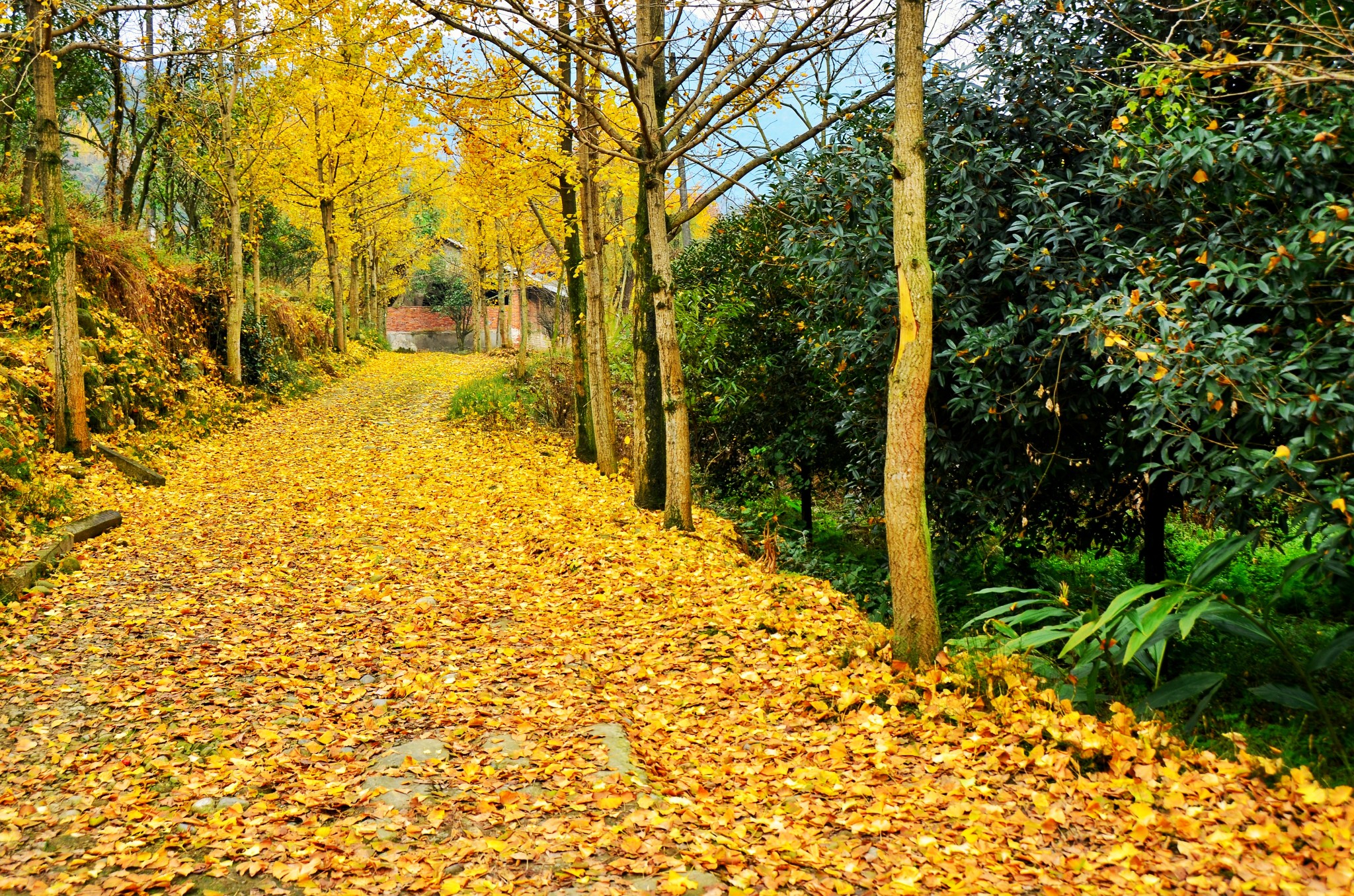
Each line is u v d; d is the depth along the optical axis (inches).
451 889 116.0
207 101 646.5
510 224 794.8
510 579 297.3
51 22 365.4
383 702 190.1
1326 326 175.6
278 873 120.6
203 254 799.1
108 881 118.6
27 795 147.1
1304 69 145.7
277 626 241.4
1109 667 182.9
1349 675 184.7
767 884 119.0
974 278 253.4
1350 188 185.5
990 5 257.4
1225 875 118.0
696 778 157.0
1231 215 201.2
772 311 438.6
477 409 684.7
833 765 159.6
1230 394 179.2
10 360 399.5
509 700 189.2
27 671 202.1
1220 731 170.2
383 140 839.1
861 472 320.8
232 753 162.2
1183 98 199.2
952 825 137.1
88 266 514.0
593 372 511.8
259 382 698.2
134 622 237.8
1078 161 241.0
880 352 273.4
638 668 211.8
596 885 117.4
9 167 556.1
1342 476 159.6
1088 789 143.6
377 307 1537.9
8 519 302.0
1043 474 254.1
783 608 252.5
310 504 402.3
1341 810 128.3
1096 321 194.7
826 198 283.6
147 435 483.8
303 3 379.2
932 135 253.3
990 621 219.6
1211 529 232.1
